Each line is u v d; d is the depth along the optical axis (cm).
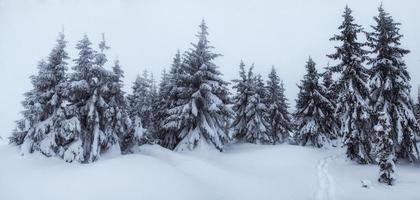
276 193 1622
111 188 1402
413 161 2417
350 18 2527
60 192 1424
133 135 2784
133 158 1892
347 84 2503
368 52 2497
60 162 2122
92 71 2322
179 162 2273
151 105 3822
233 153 2991
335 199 1507
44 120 2677
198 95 2902
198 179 1798
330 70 2575
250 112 3828
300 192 1641
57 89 2606
